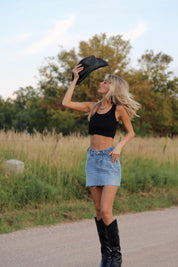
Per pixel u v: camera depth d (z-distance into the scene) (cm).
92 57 351
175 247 418
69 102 345
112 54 2445
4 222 538
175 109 3166
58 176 729
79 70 347
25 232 495
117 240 329
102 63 353
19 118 4738
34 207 625
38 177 718
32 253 391
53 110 2575
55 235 479
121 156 1002
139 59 3559
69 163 796
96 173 327
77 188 738
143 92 2556
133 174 885
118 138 1142
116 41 2473
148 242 440
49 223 553
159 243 435
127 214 648
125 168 914
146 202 746
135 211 677
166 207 729
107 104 334
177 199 791
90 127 337
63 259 370
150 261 365
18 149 815
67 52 2603
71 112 2620
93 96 2383
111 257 331
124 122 332
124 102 327
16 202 618
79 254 389
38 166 765
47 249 408
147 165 994
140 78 2656
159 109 2725
